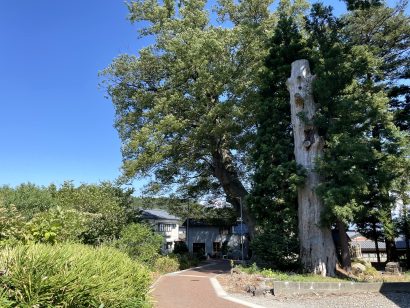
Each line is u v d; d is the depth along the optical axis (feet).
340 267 69.46
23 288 13.87
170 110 91.09
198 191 117.70
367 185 60.39
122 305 18.10
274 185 63.82
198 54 86.58
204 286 52.70
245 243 156.87
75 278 15.15
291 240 64.23
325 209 57.82
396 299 41.09
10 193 90.43
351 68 64.03
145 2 102.42
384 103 72.90
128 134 101.65
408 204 86.12
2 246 21.75
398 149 69.97
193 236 190.90
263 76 73.31
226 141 95.76
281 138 69.26
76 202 73.51
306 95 63.87
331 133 59.62
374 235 105.60
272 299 41.96
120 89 103.24
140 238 75.31
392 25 99.40
